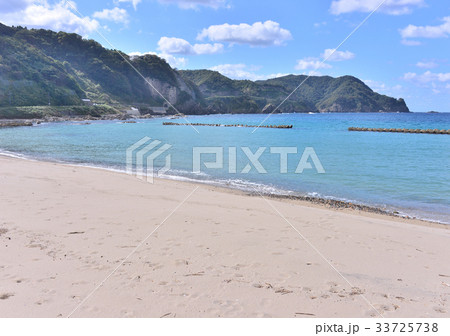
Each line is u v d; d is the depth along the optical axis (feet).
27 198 24.77
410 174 42.70
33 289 11.89
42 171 38.04
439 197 31.45
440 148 73.51
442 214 26.03
